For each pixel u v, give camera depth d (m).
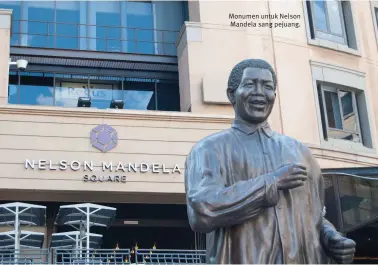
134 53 20.66
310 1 20.94
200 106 18.45
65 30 20.59
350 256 2.64
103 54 20.38
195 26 19.12
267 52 19.47
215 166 2.71
